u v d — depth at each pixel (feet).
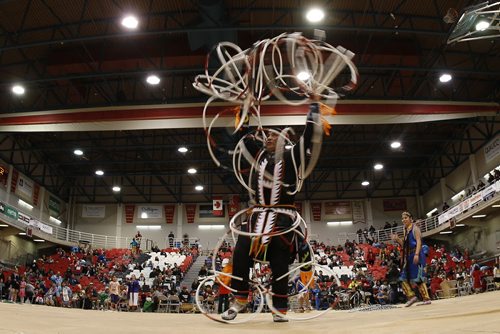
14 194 101.65
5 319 8.82
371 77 85.87
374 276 85.15
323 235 123.95
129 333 7.05
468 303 14.20
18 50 76.02
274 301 11.05
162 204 128.06
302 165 10.87
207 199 127.75
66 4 66.18
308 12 57.26
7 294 72.28
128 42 74.84
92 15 68.74
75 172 123.44
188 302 65.92
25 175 107.24
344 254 105.09
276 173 11.21
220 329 7.96
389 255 90.48
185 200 128.36
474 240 98.43
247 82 10.73
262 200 11.29
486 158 97.35
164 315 13.47
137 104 72.95
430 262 90.99
